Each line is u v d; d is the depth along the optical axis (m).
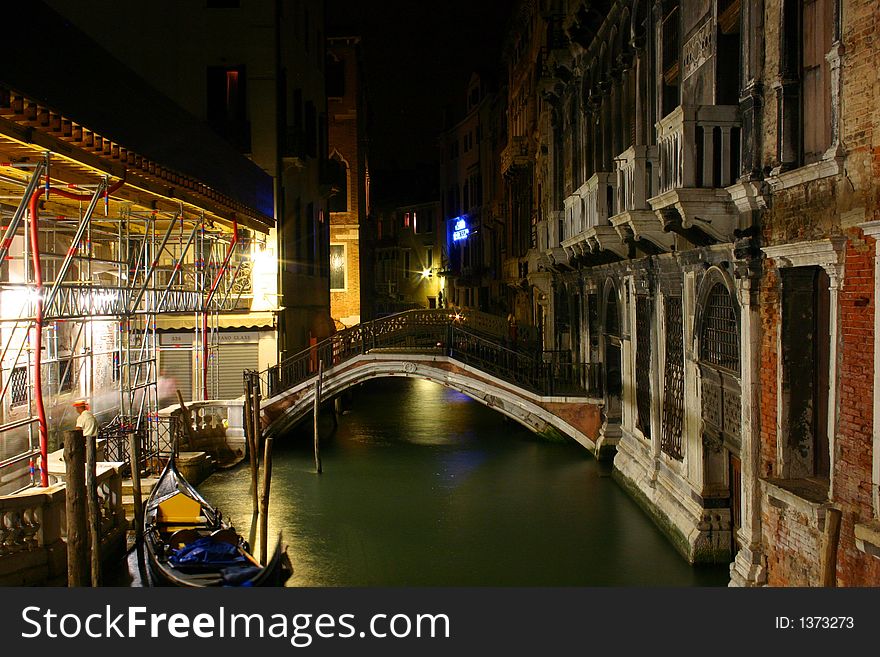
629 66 13.78
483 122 42.16
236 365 21.44
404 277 64.94
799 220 7.50
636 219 11.23
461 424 24.58
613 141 14.53
